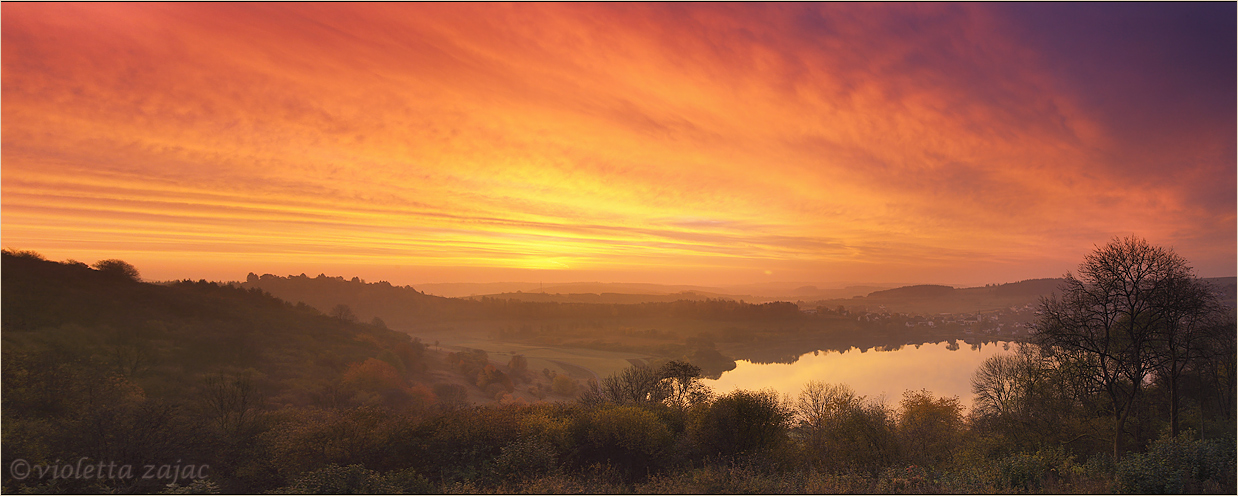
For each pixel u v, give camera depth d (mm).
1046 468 13055
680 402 31000
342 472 12773
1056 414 26656
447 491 12328
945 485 11797
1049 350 24750
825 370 159875
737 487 12070
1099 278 20844
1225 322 20469
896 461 20734
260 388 67250
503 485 12625
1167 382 22844
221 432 16031
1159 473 11000
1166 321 19781
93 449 12984
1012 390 35562
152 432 13852
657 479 14031
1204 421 23125
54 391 24188
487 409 19562
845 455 21047
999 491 11422
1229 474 10867
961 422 37688
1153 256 19641
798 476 13266
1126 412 20250
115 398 26516
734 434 18312
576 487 12539
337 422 15719
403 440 15453
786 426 20016
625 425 16906
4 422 14617
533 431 16547
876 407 32688
